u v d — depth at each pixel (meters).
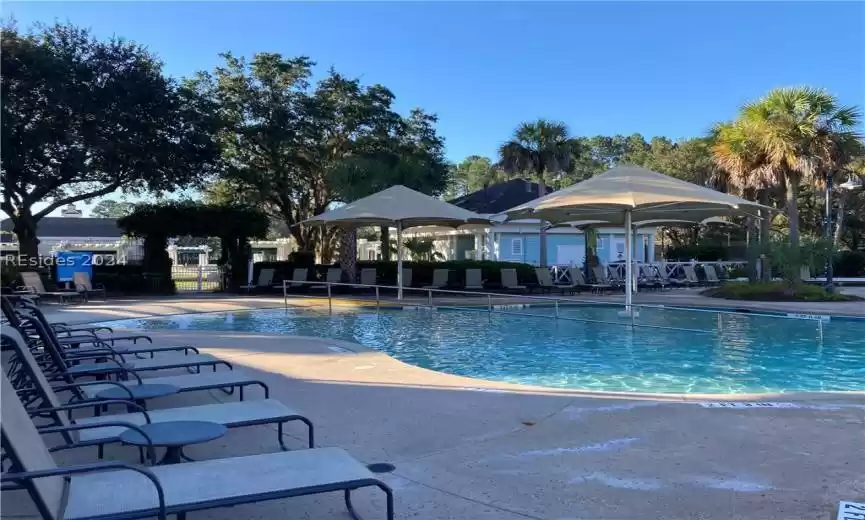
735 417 5.77
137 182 24.08
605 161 74.44
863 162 33.09
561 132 28.08
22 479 2.57
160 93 21.97
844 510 3.74
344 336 13.38
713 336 12.99
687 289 25.41
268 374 8.02
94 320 14.98
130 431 4.08
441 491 4.15
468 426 5.63
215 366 7.59
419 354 11.15
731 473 4.38
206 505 3.00
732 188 24.25
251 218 24.94
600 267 25.05
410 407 6.31
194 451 4.99
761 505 3.85
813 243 20.05
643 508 3.84
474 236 36.28
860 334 13.20
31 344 7.39
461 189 76.94
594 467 4.55
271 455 3.72
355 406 6.37
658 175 15.66
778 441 5.05
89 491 3.13
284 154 28.75
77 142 20.80
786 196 24.09
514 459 4.76
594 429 5.47
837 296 19.28
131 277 23.20
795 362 10.17
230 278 25.33
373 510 3.83
